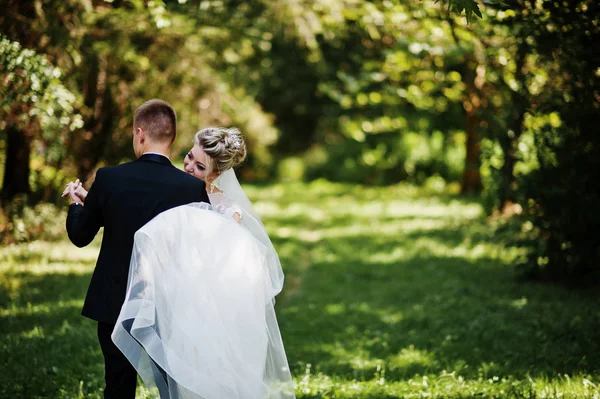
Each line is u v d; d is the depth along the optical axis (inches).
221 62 547.8
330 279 390.6
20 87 262.5
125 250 133.9
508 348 239.3
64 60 331.9
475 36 298.7
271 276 153.3
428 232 557.0
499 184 394.3
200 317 132.9
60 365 208.1
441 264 423.8
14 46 253.6
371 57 607.2
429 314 300.2
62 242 421.4
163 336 131.3
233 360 133.9
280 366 146.9
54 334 236.7
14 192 429.4
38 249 387.5
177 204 137.9
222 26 439.5
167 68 458.6
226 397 131.8
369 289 364.2
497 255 444.5
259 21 434.3
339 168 1221.7
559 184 334.3
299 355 245.9
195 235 136.5
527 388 190.5
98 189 136.0
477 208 727.1
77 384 193.8
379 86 629.6
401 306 321.4
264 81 1126.4
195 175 151.6
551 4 231.3
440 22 301.4
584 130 320.5
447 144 1081.4
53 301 281.4
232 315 135.8
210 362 131.6
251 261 141.6
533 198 342.6
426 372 215.0
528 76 321.1
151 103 142.9
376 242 522.3
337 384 201.3
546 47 253.0
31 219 407.8
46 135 379.2
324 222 671.8
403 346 254.1
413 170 1100.5
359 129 784.3
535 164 367.2
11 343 222.5
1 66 252.7
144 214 135.1
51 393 185.9
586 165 326.6
